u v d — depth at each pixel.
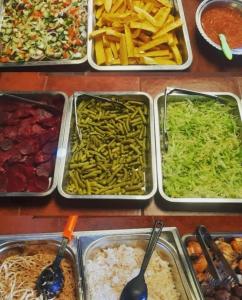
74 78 1.99
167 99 1.91
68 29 2.18
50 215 1.58
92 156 1.72
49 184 1.63
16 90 1.89
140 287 1.39
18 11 2.30
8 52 2.10
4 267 1.47
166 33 2.12
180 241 1.54
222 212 1.61
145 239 1.56
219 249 1.48
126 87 1.96
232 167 1.72
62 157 1.65
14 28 2.22
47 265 1.48
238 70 2.06
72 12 2.26
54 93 1.85
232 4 2.26
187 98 1.91
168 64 2.05
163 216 1.60
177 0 2.27
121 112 1.86
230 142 1.79
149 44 2.11
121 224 1.58
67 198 1.55
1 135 1.78
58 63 2.01
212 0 2.25
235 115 1.87
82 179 1.65
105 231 1.55
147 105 1.87
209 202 1.57
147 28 2.13
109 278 1.48
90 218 1.59
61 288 1.41
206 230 1.51
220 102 1.91
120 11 2.26
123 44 2.08
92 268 1.48
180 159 1.72
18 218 1.57
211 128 1.84
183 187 1.65
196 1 2.38
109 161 1.71
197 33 2.18
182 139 1.80
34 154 1.71
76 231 1.55
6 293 1.40
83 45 2.12
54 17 2.25
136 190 1.64
